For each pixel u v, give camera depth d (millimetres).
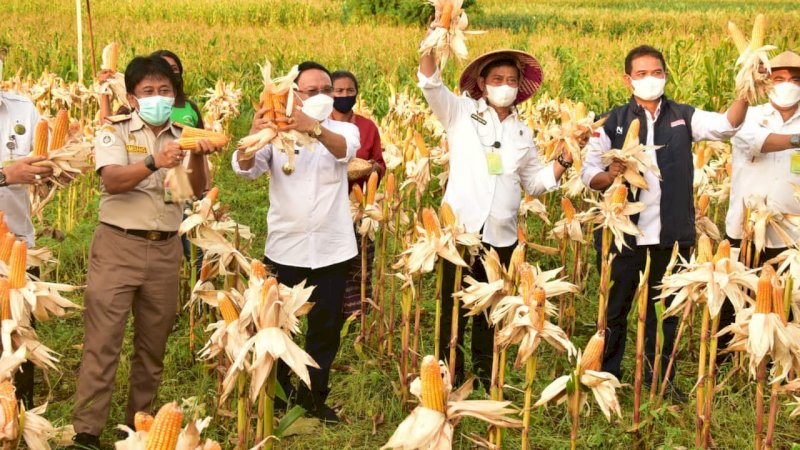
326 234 4504
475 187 4785
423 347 5652
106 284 4008
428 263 4195
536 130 9297
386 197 5363
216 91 11734
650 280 5078
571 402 3158
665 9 43094
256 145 3648
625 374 5387
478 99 4945
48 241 7367
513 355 5445
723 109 10203
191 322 5211
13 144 4301
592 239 6617
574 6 46469
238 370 3107
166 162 3668
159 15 32281
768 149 5266
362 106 9148
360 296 6090
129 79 3951
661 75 4855
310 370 4602
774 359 3629
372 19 32281
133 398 4293
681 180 4926
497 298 3775
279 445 4410
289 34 26469
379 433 4578
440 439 2574
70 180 4355
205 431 4289
